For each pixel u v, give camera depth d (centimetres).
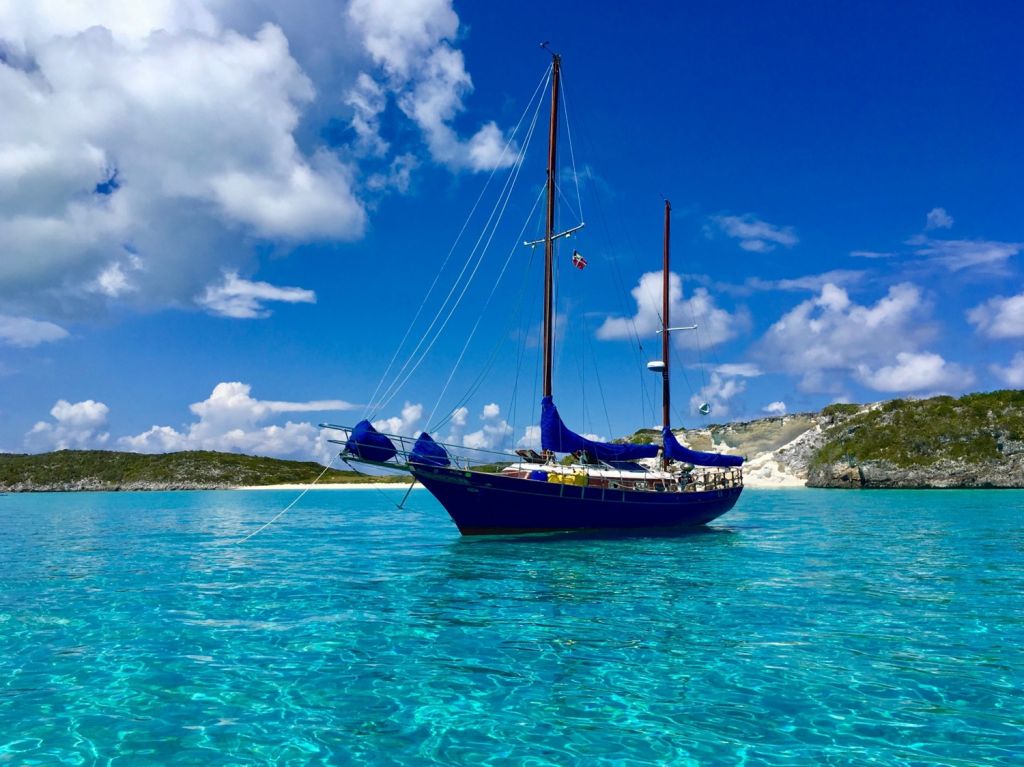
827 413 9212
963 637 1073
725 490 3067
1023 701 786
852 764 621
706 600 1373
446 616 1237
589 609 1295
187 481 11806
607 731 703
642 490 2612
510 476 2402
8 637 1101
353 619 1220
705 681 859
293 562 2033
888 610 1272
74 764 622
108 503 7056
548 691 826
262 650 1011
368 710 764
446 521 4006
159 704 783
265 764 623
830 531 2881
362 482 12169
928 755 641
